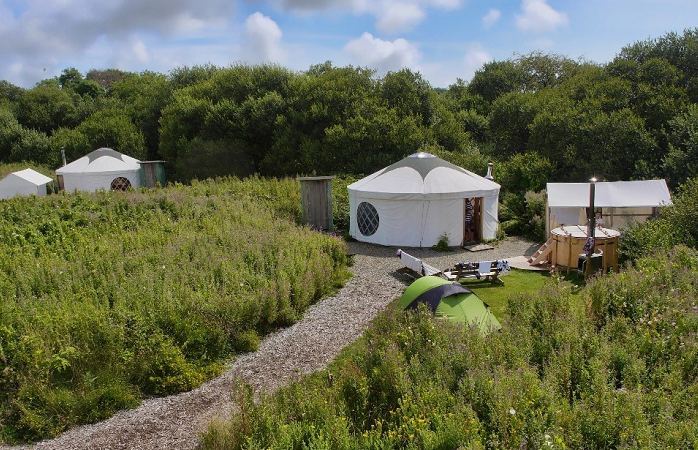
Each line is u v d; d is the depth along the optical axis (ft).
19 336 27.09
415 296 33.40
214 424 21.48
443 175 62.44
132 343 28.99
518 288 44.11
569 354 23.94
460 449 16.76
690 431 17.84
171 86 142.51
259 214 62.28
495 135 112.88
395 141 92.89
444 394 20.70
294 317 37.01
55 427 24.00
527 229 68.23
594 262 45.75
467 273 45.52
